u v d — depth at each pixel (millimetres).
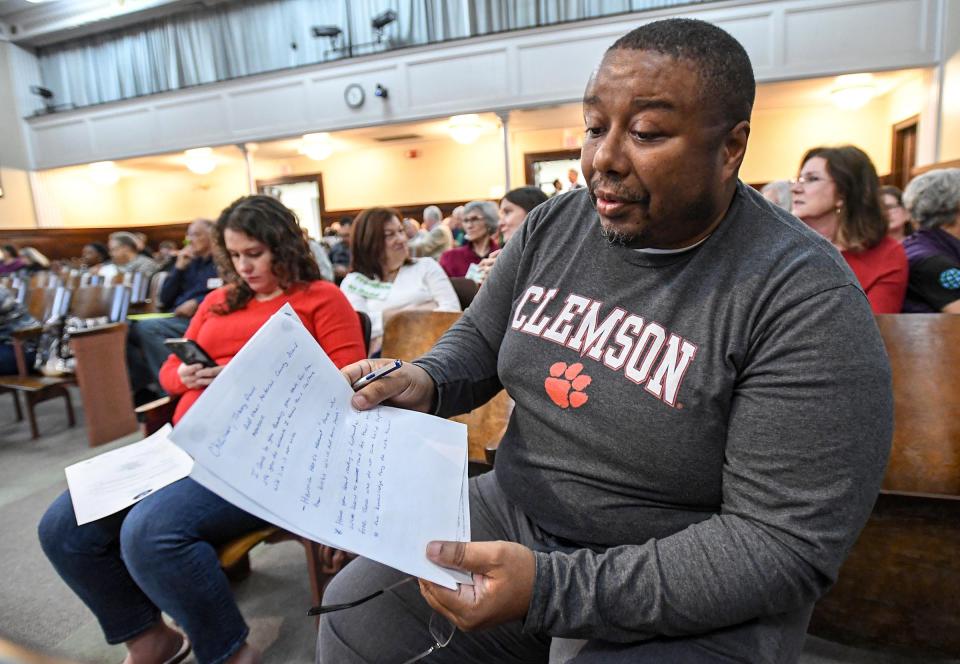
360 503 560
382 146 9781
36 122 9844
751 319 597
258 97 8344
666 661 582
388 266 2584
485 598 543
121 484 1206
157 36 9523
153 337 3377
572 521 716
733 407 605
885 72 6117
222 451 496
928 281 1729
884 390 552
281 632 1461
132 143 9227
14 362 3232
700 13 6398
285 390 600
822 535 529
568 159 9000
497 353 899
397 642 752
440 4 8047
